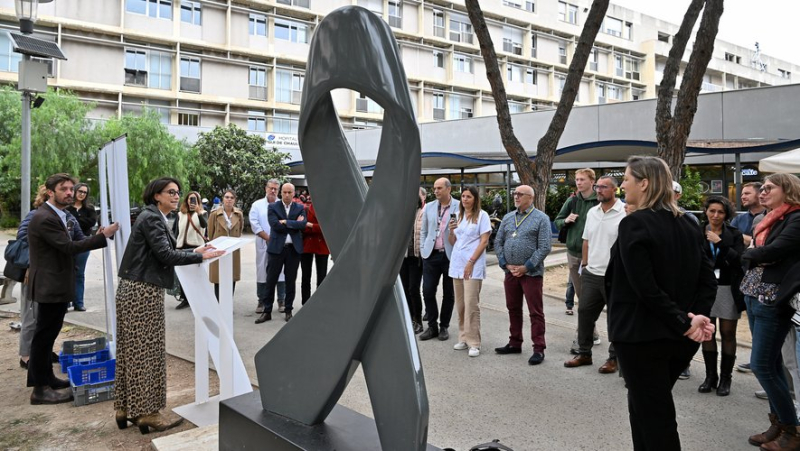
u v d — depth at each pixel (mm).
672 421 2205
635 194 2334
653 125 17391
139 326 3303
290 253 6652
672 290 2195
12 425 3520
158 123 23281
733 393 4098
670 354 2197
